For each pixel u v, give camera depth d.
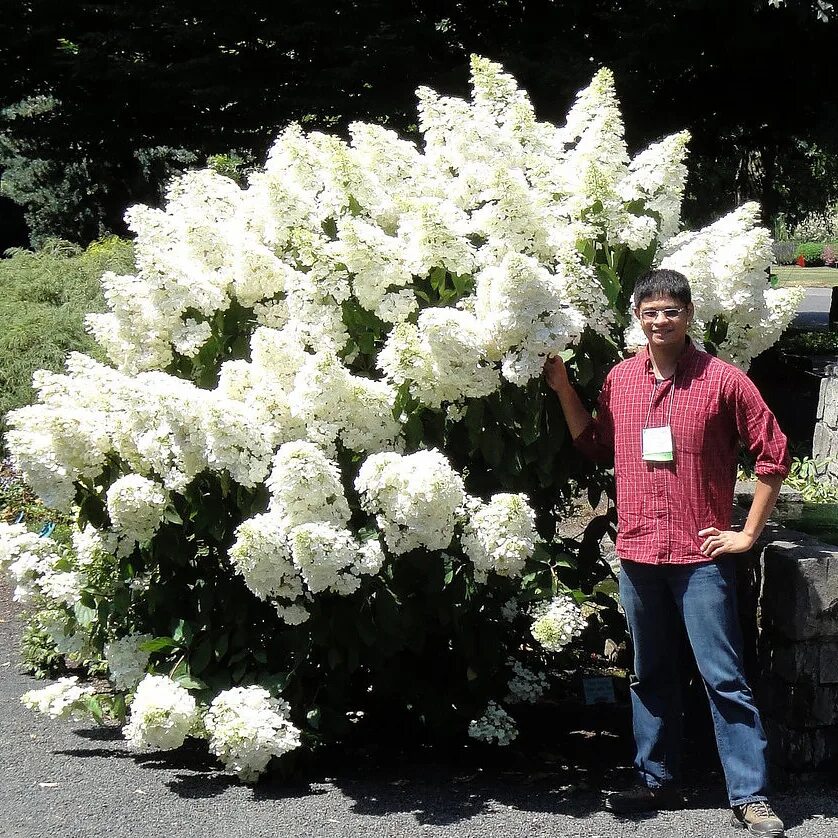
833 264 47.19
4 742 4.41
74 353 4.47
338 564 3.55
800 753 3.91
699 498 3.60
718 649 3.58
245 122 12.38
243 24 11.15
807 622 3.84
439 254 3.97
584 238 4.02
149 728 3.72
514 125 4.48
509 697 4.27
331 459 3.92
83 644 4.61
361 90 11.24
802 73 11.18
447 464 3.62
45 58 12.72
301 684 4.12
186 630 4.03
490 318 3.79
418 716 4.42
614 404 3.75
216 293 4.19
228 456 3.68
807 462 6.82
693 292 3.91
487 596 4.05
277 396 3.85
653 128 11.67
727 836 3.48
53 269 11.75
